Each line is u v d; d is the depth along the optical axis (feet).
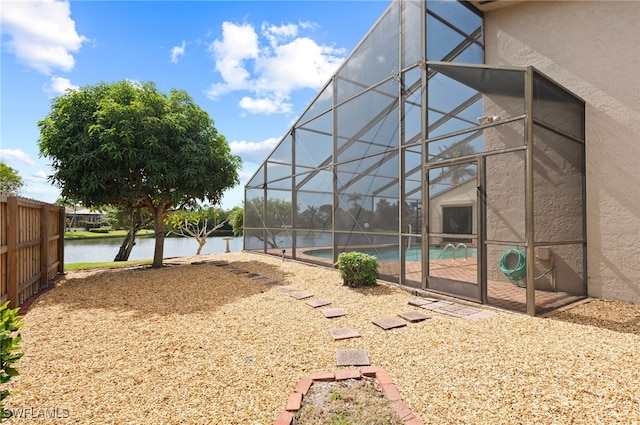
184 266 32.27
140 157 26.13
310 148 32.09
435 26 21.22
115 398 8.68
